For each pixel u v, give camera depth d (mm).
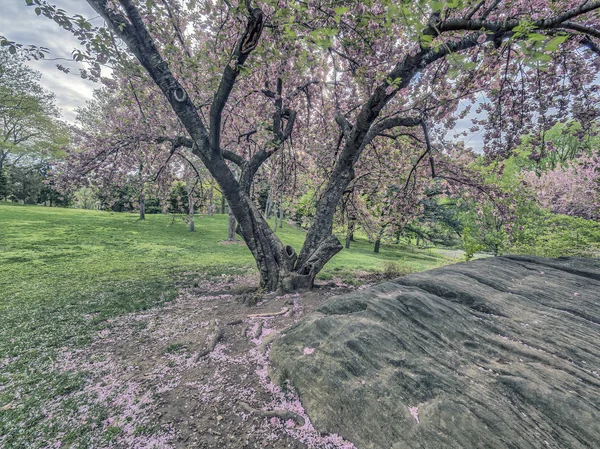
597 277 5004
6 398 3297
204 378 3629
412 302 3916
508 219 8969
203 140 5883
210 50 6535
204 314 5945
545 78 6277
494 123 6914
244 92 7422
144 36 4969
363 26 5352
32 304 6734
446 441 2271
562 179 16750
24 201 33875
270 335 4516
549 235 12641
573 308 3885
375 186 10477
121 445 2607
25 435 2736
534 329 3432
